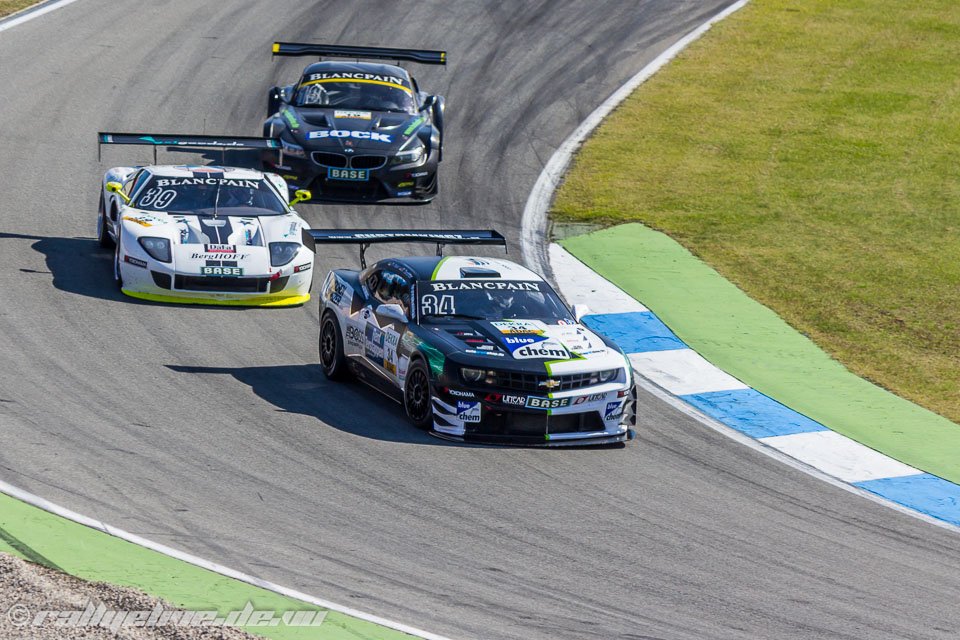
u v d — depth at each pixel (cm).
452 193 6812
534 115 8225
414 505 3173
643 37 10088
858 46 10325
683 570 2912
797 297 5609
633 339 4959
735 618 2656
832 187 7331
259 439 3575
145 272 4838
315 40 9312
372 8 10131
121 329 4509
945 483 3750
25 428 3441
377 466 3434
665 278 5759
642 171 7400
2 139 6969
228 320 4772
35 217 5884
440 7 10256
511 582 2748
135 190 5256
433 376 3691
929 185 7438
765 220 6725
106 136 5516
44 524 2770
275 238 5022
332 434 3675
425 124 6712
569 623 2550
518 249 6069
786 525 3297
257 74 8575
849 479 3731
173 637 2192
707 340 5000
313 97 6806
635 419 3856
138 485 3117
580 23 10200
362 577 2694
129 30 9256
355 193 6475
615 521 3195
